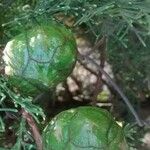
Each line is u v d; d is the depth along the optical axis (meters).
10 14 0.25
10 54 0.19
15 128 0.23
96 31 0.26
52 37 0.19
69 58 0.19
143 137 0.31
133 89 0.33
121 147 0.19
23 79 0.19
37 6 0.23
